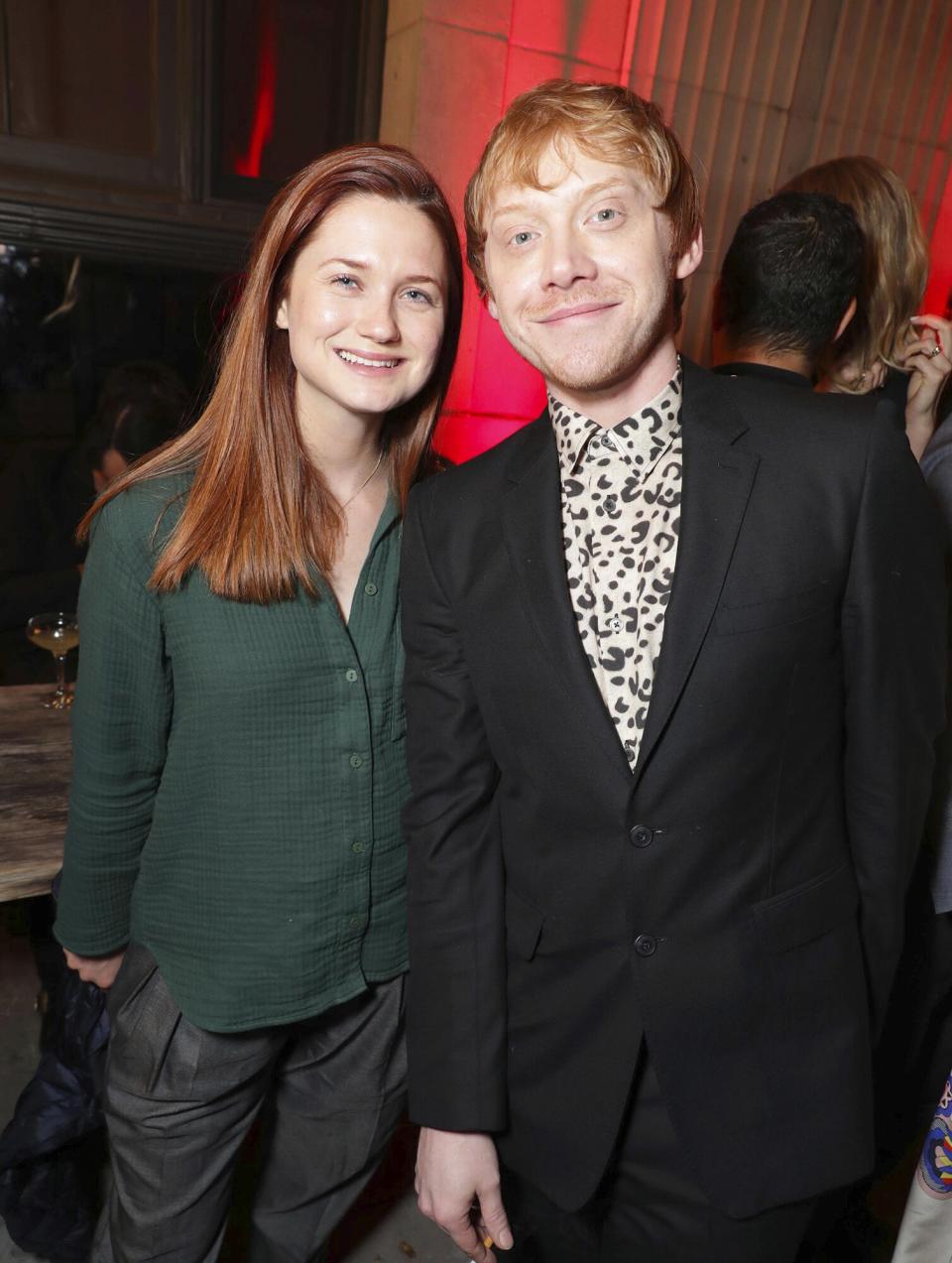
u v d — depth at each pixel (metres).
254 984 1.11
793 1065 0.96
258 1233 1.37
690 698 0.90
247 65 2.54
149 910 1.14
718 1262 1.02
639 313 0.89
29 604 2.57
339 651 1.08
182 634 1.05
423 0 2.37
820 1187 0.96
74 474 2.64
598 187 0.86
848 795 1.00
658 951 0.95
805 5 2.70
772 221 1.35
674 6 2.56
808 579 0.90
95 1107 1.42
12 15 2.29
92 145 2.47
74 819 1.13
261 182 2.68
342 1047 1.25
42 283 2.52
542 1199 1.14
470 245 0.99
